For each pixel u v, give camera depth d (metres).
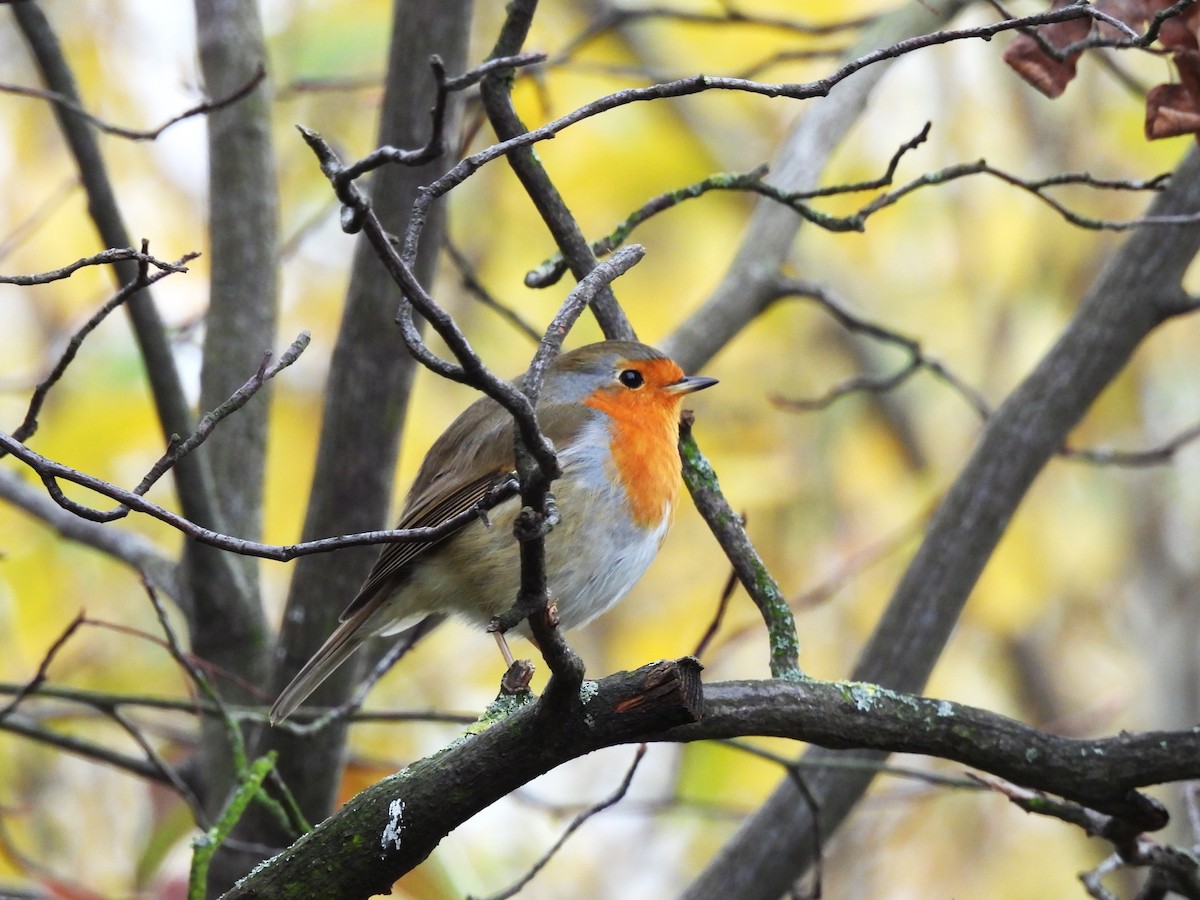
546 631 4.76
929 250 15.93
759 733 5.63
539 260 14.82
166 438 8.51
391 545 7.96
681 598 15.00
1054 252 15.38
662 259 15.38
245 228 9.79
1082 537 15.16
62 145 13.98
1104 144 15.25
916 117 15.10
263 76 7.75
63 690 8.17
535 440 4.41
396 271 4.21
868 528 15.05
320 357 14.42
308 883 5.46
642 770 15.57
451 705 14.13
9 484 10.20
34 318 13.84
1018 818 15.34
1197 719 13.26
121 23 13.87
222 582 9.20
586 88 14.52
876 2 14.59
